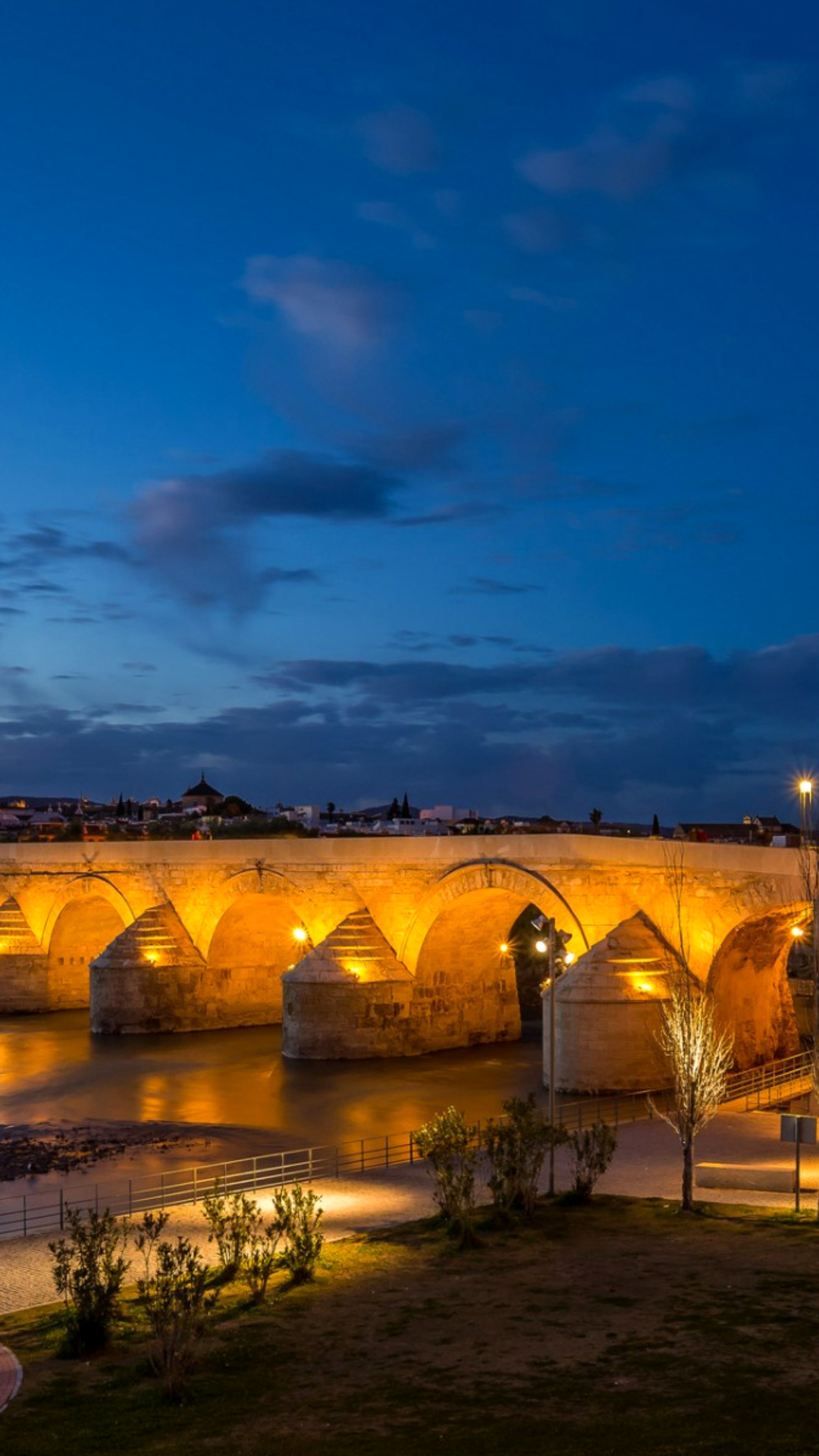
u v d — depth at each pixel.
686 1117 32.72
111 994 84.50
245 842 83.88
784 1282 24.98
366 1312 24.91
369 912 75.81
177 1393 20.75
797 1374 19.75
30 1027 89.44
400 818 173.00
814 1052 34.75
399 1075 66.06
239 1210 31.23
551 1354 21.69
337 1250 30.00
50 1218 37.69
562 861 63.88
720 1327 22.41
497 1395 19.91
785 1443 16.89
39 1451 18.66
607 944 57.03
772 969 60.38
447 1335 23.11
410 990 73.06
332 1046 71.88
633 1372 20.48
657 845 58.62
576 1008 55.56
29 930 98.00
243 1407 20.17
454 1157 40.75
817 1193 34.09
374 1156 46.66
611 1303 24.41
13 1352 23.86
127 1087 65.56
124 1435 19.20
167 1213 35.19
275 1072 68.69
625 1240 29.58
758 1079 53.81
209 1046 78.81
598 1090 54.94
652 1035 54.75
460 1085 62.78
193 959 86.31
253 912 86.94
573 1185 35.91
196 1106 60.03
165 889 88.88
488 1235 30.67
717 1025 55.75
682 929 56.97
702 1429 17.73
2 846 99.69
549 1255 28.48
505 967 77.50
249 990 88.12
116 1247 31.45
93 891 93.44
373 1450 17.91
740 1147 41.25
